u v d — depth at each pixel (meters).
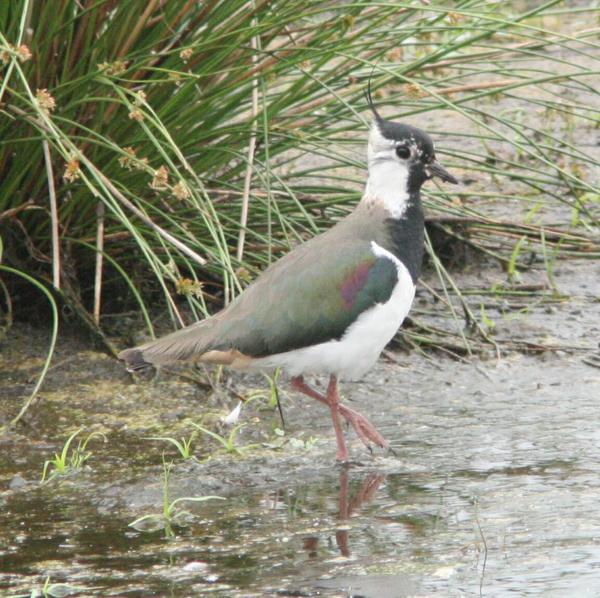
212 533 8.64
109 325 12.65
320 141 12.64
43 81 11.53
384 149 10.10
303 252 10.02
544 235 13.93
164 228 12.37
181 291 10.90
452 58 13.02
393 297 9.87
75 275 12.37
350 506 9.09
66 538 8.61
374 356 10.06
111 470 9.91
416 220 10.18
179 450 10.27
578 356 12.45
